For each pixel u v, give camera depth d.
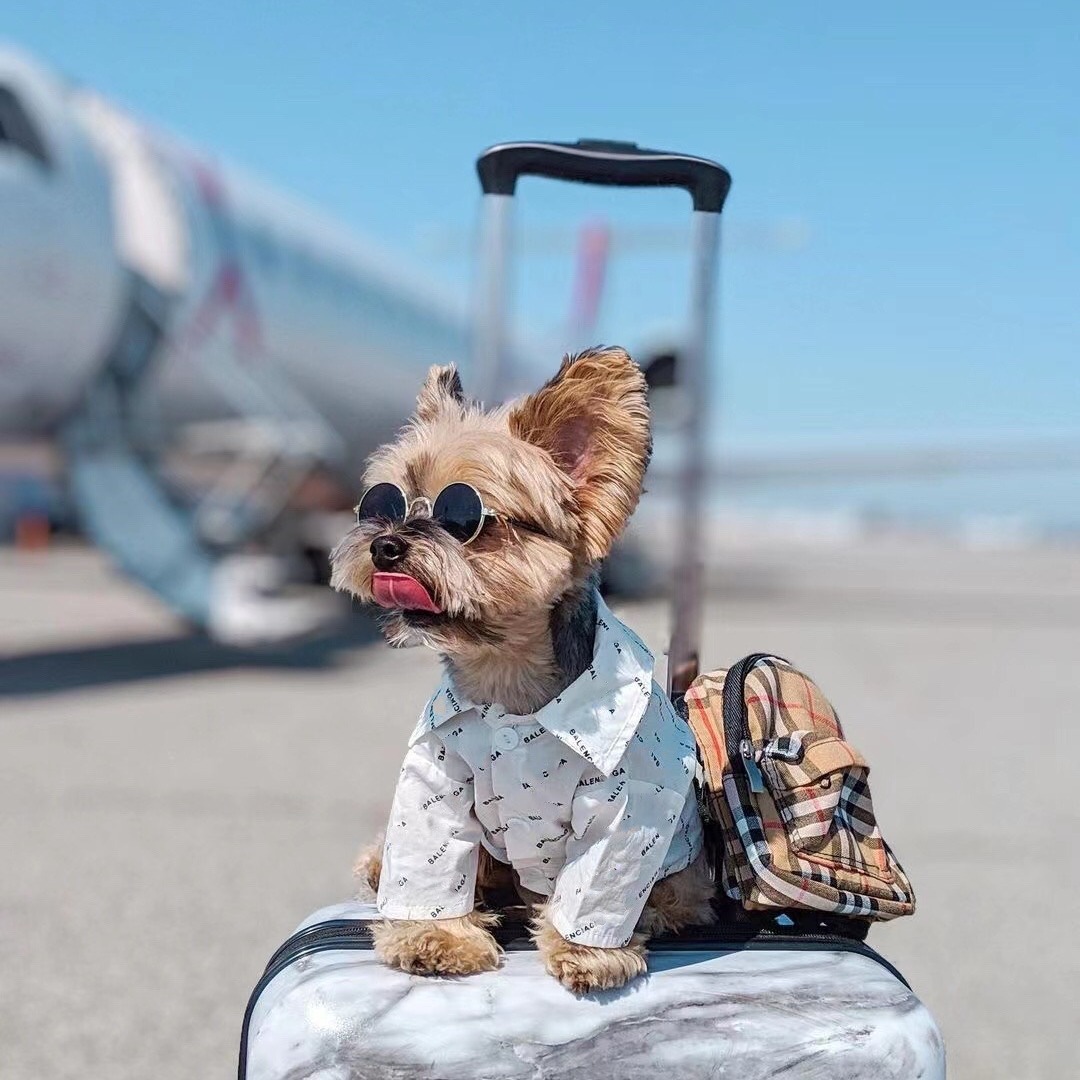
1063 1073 1.60
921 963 1.99
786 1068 0.90
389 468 0.97
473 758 0.95
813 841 0.99
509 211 1.21
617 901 0.93
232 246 5.91
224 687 4.66
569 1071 0.90
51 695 4.39
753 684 1.04
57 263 4.63
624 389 0.94
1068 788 3.23
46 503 15.30
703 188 1.20
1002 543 34.91
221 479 6.41
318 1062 0.90
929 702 4.72
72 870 2.35
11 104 4.74
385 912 0.96
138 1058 1.58
